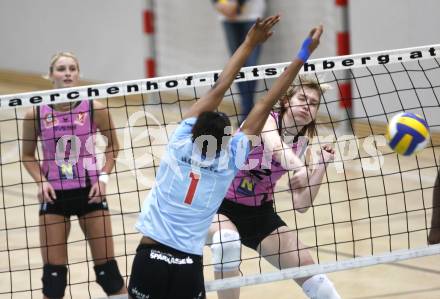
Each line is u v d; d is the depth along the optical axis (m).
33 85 28.77
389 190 16.86
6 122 23.61
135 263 8.30
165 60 24.58
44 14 28.00
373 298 11.69
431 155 19.12
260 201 10.02
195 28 23.94
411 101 19.75
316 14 21.17
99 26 26.42
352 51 21.28
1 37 29.66
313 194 9.98
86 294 12.06
